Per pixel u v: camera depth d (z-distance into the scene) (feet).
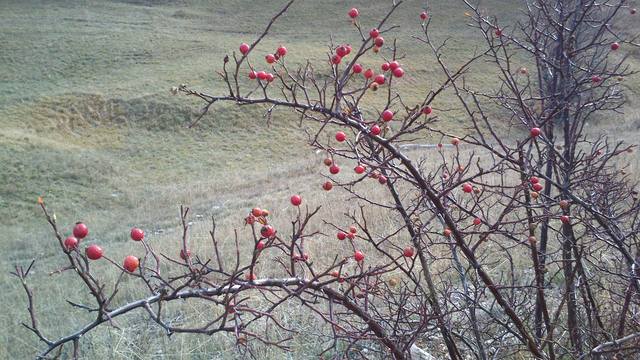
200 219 48.83
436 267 15.97
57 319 21.62
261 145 87.10
